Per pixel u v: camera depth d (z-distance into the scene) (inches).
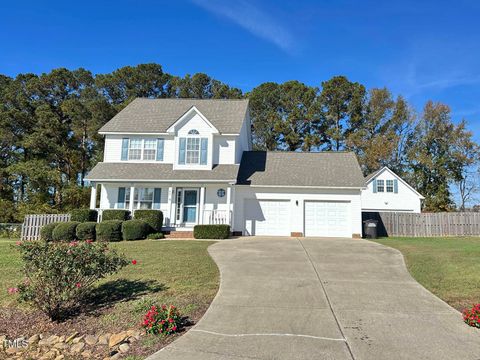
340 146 1606.8
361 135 1524.4
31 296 239.5
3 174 1186.6
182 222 781.3
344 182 778.2
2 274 352.2
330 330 207.0
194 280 324.5
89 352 198.8
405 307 249.1
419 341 191.5
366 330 207.0
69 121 1401.3
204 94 1669.5
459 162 1512.1
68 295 243.1
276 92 1631.4
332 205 775.7
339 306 251.3
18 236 837.8
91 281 266.2
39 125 1273.4
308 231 768.9
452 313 237.0
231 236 734.5
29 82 1370.6
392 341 191.5
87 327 232.4
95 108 1314.0
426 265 388.2
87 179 759.1
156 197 792.9
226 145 814.5
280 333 202.5
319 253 469.7
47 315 246.8
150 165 808.3
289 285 307.3
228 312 239.0
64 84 1428.4
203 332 205.5
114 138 836.6
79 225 640.4
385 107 1601.9
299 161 885.2
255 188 784.9
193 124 797.2
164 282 318.3
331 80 1596.9
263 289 295.3
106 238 632.4
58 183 1173.7
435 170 1531.7
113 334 217.3
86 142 1387.8
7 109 1263.5
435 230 880.9
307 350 180.1
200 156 784.3
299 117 1572.3
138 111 908.6
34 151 1253.1
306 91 1626.5
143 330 215.6
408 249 514.3
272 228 773.9
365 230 796.0
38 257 246.1
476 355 174.9
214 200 785.6
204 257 431.8
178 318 217.3
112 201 799.7
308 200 776.9
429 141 1567.4
